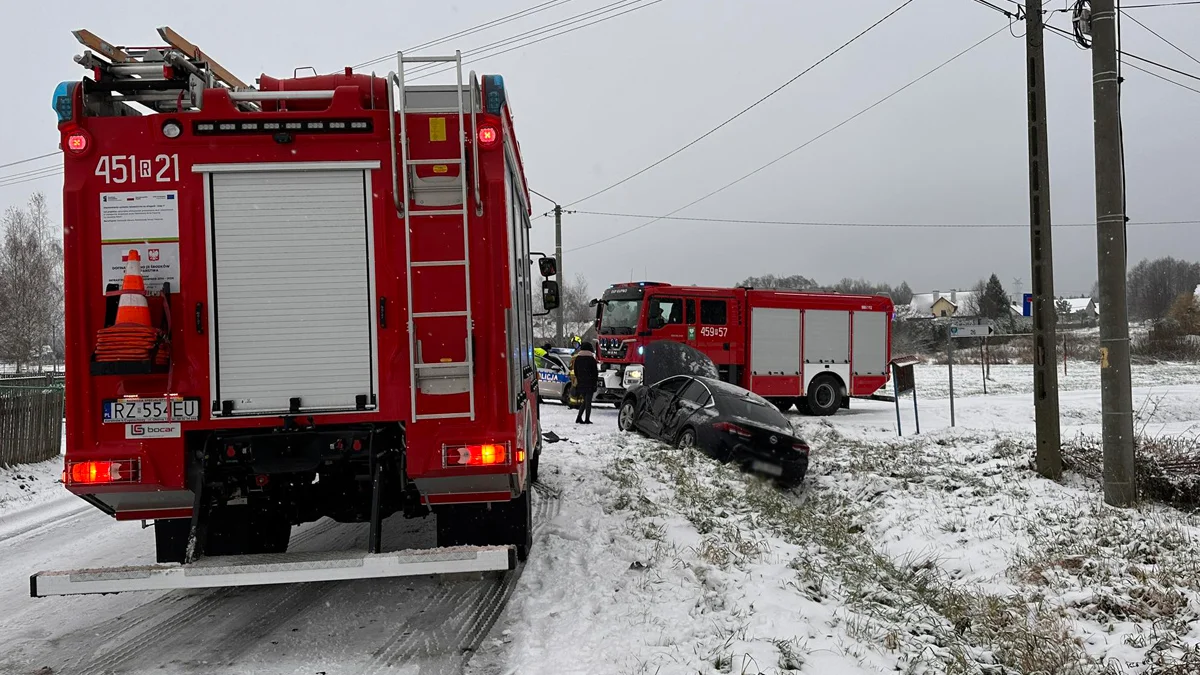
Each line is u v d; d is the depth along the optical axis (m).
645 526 7.61
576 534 7.29
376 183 5.03
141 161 4.91
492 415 5.02
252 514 5.73
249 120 4.96
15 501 10.70
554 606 5.51
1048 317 10.41
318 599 5.99
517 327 5.52
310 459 5.11
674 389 13.69
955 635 5.78
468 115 5.03
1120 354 8.94
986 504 9.71
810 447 14.30
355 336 5.02
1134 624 5.99
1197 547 7.36
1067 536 8.10
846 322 22.20
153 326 4.85
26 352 35.53
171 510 5.22
